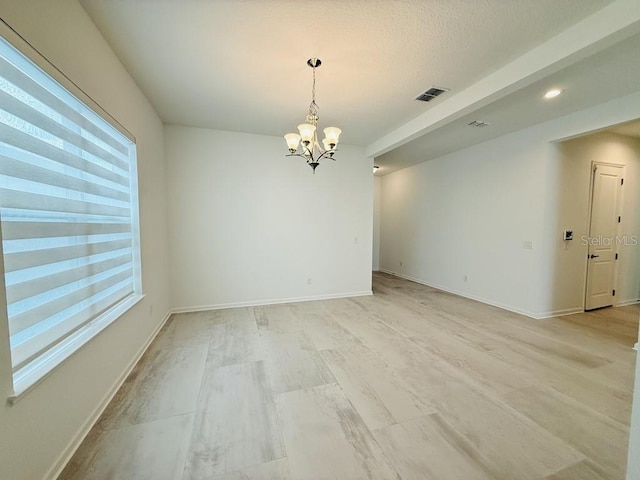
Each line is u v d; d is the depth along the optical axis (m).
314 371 2.43
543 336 3.22
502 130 4.06
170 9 1.79
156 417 1.84
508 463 1.48
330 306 4.44
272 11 1.81
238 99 3.09
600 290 4.34
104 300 2.09
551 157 3.76
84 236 1.82
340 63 2.39
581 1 1.71
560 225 3.93
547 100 3.05
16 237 1.26
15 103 1.27
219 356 2.71
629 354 2.78
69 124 1.68
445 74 2.55
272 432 1.71
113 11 1.79
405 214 6.76
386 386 2.20
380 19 1.87
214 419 1.82
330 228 4.88
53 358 1.44
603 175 4.17
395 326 3.54
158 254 3.42
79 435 1.61
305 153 2.69
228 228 4.28
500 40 2.08
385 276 7.11
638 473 1.09
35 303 1.37
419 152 5.30
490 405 1.97
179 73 2.55
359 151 5.01
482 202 4.70
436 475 1.41
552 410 1.92
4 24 1.13
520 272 4.09
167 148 3.94
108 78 2.11
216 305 4.28
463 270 5.10
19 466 1.18
